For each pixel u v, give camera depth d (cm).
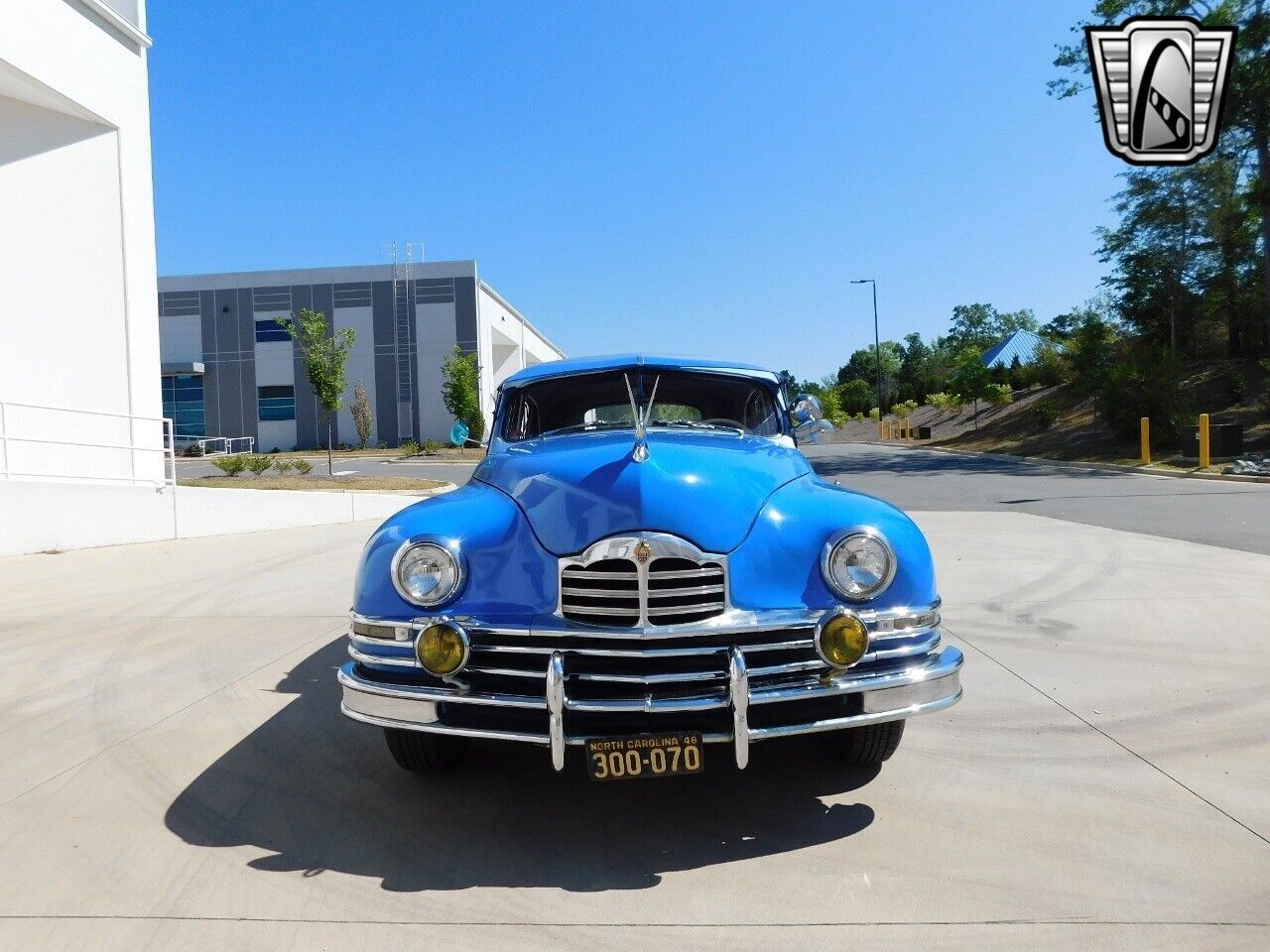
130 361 1303
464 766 362
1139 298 2833
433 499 344
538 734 274
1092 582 700
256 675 502
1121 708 412
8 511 974
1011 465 2348
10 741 400
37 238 1230
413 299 4031
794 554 294
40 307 1231
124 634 606
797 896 255
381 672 297
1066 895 253
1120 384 2381
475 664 286
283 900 259
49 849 294
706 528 288
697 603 282
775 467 338
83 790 343
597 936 237
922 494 1524
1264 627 551
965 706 420
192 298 4094
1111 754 358
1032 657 499
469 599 291
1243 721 391
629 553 279
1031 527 1049
